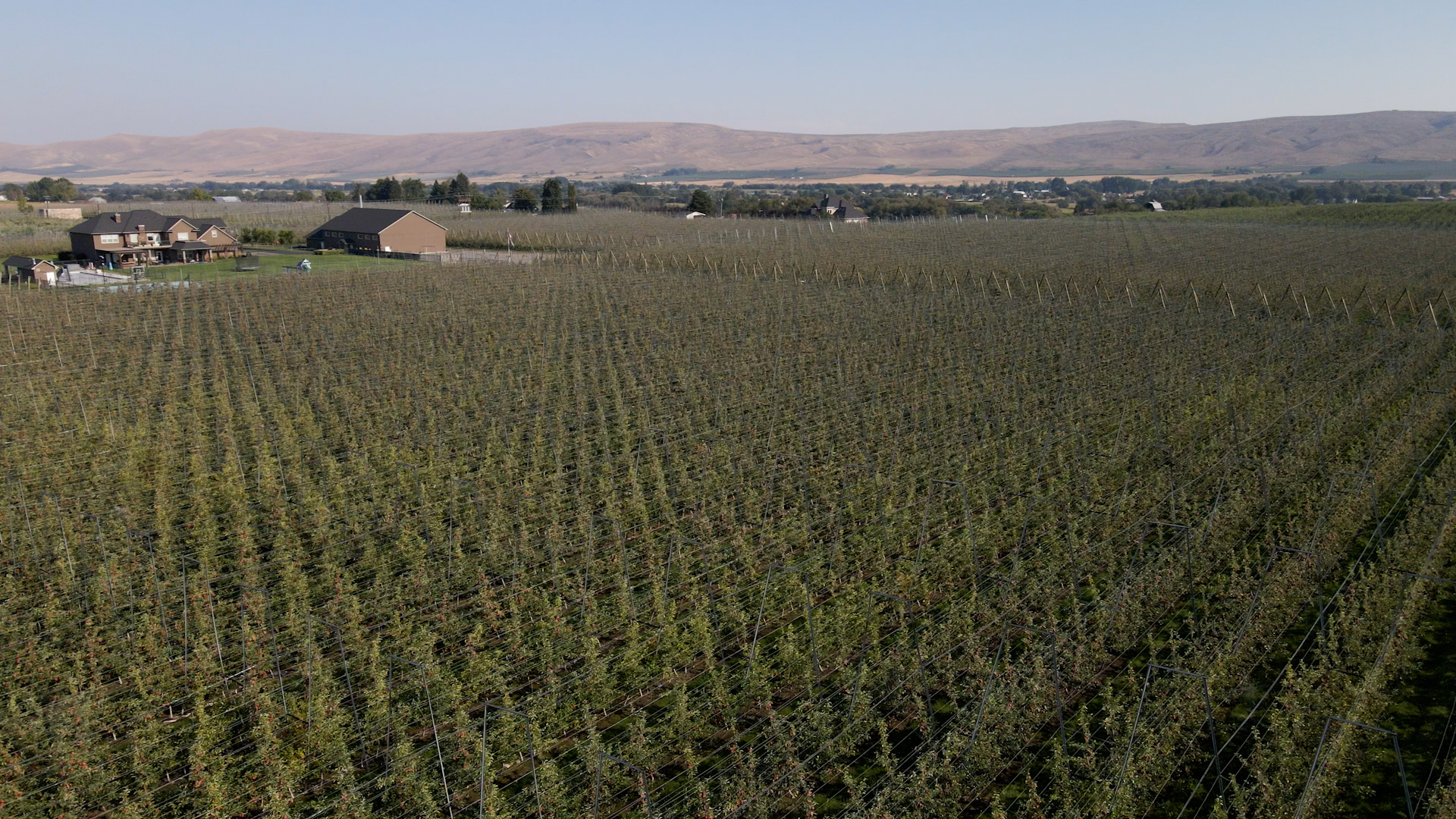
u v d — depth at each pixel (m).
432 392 32.75
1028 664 16.84
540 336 41.97
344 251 87.75
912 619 18.98
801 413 30.97
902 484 24.55
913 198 167.50
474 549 21.56
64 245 88.69
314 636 17.67
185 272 70.19
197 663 16.31
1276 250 72.81
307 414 30.56
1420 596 18.78
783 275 63.94
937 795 13.70
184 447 28.23
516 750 14.75
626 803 13.94
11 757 13.86
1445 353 38.75
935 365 37.06
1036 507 22.89
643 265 69.75
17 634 17.44
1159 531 20.67
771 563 20.98
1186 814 13.67
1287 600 18.50
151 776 13.93
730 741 15.34
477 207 148.25
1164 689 15.62
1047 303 50.53
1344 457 26.17
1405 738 15.10
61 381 35.03
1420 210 107.56
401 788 13.61
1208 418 29.38
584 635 17.56
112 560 19.78
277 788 13.62
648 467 25.88
